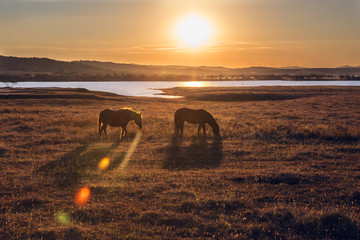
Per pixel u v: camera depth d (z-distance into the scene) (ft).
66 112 98.07
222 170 34.50
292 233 19.48
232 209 23.18
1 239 17.81
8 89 268.82
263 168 35.83
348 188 28.02
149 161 38.83
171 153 43.06
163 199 24.93
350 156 41.98
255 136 56.03
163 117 82.48
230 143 50.24
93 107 126.82
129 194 26.04
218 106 142.41
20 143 47.14
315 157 41.37
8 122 69.72
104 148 45.78
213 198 24.61
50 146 46.14
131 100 185.57
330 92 231.91
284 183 29.63
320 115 97.55
